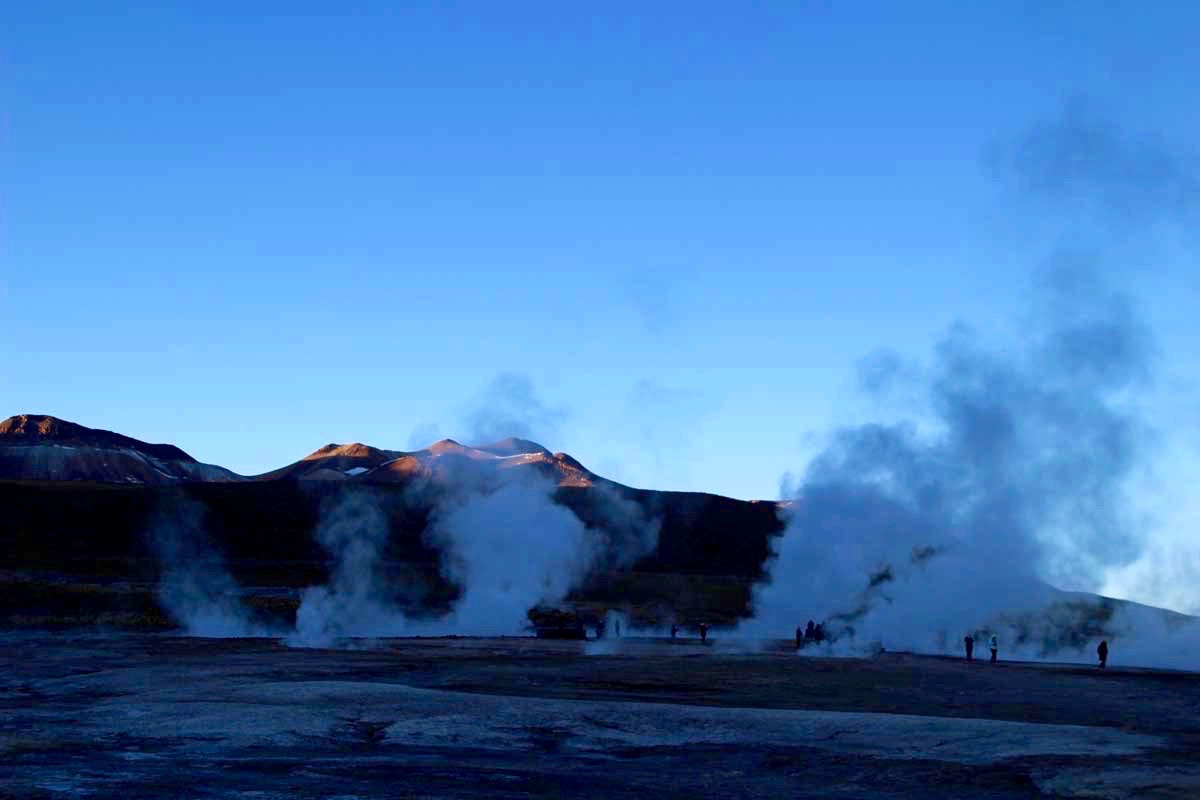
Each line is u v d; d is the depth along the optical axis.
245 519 151.00
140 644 66.38
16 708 37.91
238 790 25.36
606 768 29.25
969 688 46.03
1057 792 25.38
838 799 25.20
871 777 27.72
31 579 106.00
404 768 28.47
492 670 51.66
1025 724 34.25
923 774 27.66
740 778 27.98
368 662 55.09
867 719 35.03
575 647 68.62
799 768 29.12
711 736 33.28
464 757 30.41
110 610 90.50
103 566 121.00
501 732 33.84
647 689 45.12
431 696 39.34
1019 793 25.56
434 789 25.80
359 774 27.56
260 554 141.25
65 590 95.62
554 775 28.05
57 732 33.28
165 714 36.06
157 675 48.06
